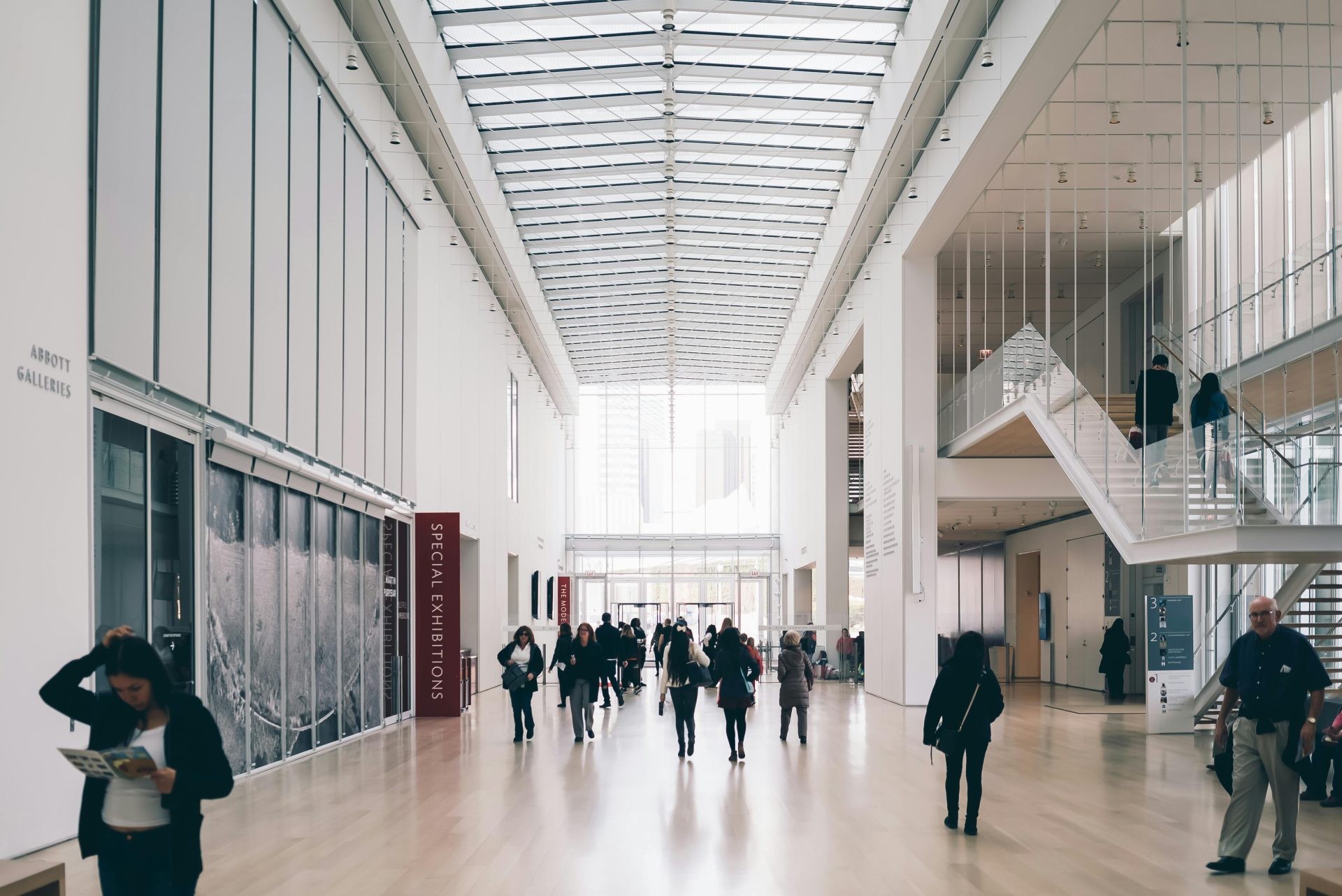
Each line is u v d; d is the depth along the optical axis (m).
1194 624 16.14
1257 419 13.04
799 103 19.98
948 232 21.00
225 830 8.44
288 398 12.29
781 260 29.00
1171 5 13.97
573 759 12.82
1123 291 25.83
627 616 48.06
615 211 25.44
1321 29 14.68
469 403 24.05
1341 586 13.98
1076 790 10.68
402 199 17.62
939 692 8.66
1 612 6.96
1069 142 18.56
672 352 40.81
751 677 13.63
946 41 16.23
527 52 17.86
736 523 49.06
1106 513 14.45
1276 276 14.32
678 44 17.69
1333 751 9.91
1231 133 18.27
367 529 15.84
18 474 7.16
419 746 14.19
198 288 9.90
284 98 12.27
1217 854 7.73
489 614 26.22
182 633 9.68
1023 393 17.95
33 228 7.38
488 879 6.89
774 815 9.20
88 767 3.84
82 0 8.03
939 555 40.25
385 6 14.88
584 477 49.47
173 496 9.56
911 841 8.14
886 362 23.77
